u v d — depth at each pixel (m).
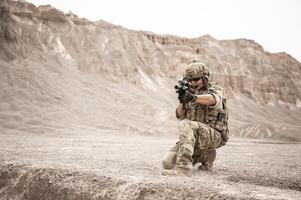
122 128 38.59
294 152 10.14
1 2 60.56
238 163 5.65
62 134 27.03
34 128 29.23
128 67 68.44
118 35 74.69
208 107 4.38
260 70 103.62
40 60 55.78
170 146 12.80
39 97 43.31
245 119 78.06
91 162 5.08
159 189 2.86
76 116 39.75
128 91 61.19
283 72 109.75
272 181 3.61
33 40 59.47
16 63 51.62
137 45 76.81
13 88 43.19
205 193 2.72
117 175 3.48
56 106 41.88
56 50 60.91
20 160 4.75
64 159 5.59
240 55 104.56
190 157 4.01
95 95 52.19
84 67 61.31
